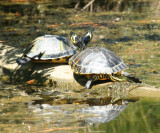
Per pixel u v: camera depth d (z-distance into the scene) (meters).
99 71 12.99
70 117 10.35
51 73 15.12
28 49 16.08
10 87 14.34
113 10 36.00
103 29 26.47
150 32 25.08
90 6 38.59
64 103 11.94
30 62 16.33
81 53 14.28
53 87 14.35
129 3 40.81
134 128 9.30
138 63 17.03
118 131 9.09
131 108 11.18
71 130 9.26
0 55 17.25
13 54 17.42
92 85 13.86
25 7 38.44
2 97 12.73
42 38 16.20
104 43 21.89
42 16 32.88
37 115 10.59
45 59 15.18
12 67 16.09
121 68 13.36
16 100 12.33
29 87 14.34
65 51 15.59
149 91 12.98
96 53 13.76
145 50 19.83
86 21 29.91
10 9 36.94
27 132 9.16
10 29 26.89
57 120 10.11
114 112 10.80
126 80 13.45
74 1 43.03
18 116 10.51
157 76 14.81
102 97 12.65
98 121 9.95
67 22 29.67
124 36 23.91
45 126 9.62
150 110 10.87
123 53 19.22
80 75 14.69
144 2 41.44
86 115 10.52
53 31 25.91
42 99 12.47
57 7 38.50
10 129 9.44
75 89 13.91
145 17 31.31
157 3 40.19
